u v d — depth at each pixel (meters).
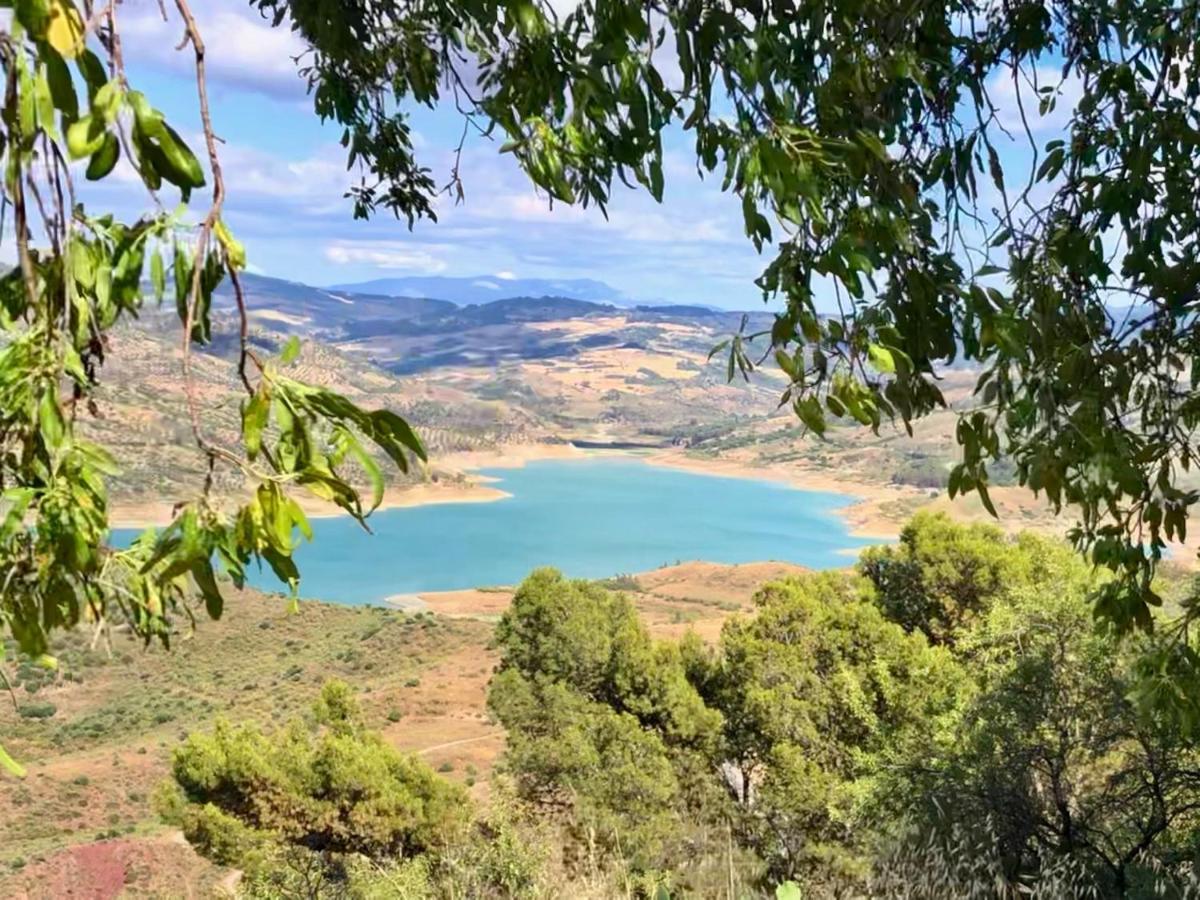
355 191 2.98
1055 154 2.20
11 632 0.94
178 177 0.76
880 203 1.47
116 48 0.72
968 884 4.83
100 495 0.84
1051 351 1.96
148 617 0.98
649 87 1.38
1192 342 2.26
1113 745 6.70
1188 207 2.21
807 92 1.56
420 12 2.13
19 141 0.71
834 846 9.41
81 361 0.84
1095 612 2.60
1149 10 2.15
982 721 7.22
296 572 0.85
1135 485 1.96
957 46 2.04
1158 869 5.44
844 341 1.38
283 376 0.84
